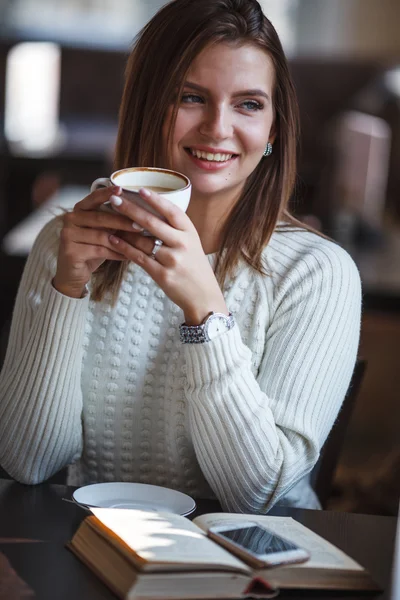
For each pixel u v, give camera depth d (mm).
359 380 1981
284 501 1802
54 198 5496
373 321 4332
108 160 6625
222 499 1622
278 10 7602
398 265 4500
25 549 1299
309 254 1790
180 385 1741
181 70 1646
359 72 7621
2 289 3920
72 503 1477
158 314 1782
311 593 1218
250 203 1791
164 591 1156
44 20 7445
